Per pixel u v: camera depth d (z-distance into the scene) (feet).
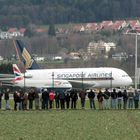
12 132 479.82
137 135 458.50
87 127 510.99
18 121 564.30
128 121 558.97
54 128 505.25
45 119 581.12
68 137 449.06
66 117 599.57
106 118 588.09
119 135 458.50
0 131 486.79
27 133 473.26
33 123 546.26
